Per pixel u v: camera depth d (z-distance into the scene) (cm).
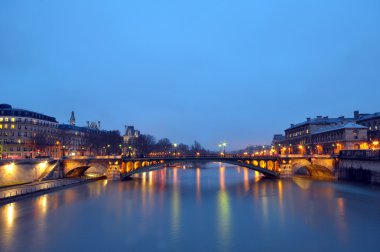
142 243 4625
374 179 10475
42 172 11381
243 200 7906
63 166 12362
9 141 16638
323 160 12938
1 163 9106
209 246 4497
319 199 7869
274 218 6006
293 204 7294
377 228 5306
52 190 9194
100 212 6512
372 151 10600
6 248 4400
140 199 8069
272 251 4312
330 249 4369
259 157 13162
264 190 9612
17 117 16912
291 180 12381
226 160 13075
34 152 16638
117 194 8875
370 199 7806
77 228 5353
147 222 5744
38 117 18262
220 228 5356
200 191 9594
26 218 5962
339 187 9956
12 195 7575
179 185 11219
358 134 15438
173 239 4794
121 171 12688
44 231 5169
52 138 18538
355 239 4762
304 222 5712
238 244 4575
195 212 6538
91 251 4316
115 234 5031
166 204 7400
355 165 11550
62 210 6656
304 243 4606
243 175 16200
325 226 5447
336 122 19688
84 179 11731
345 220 5825
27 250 4338
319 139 18662
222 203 7519
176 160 12950
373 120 16512
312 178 13162
